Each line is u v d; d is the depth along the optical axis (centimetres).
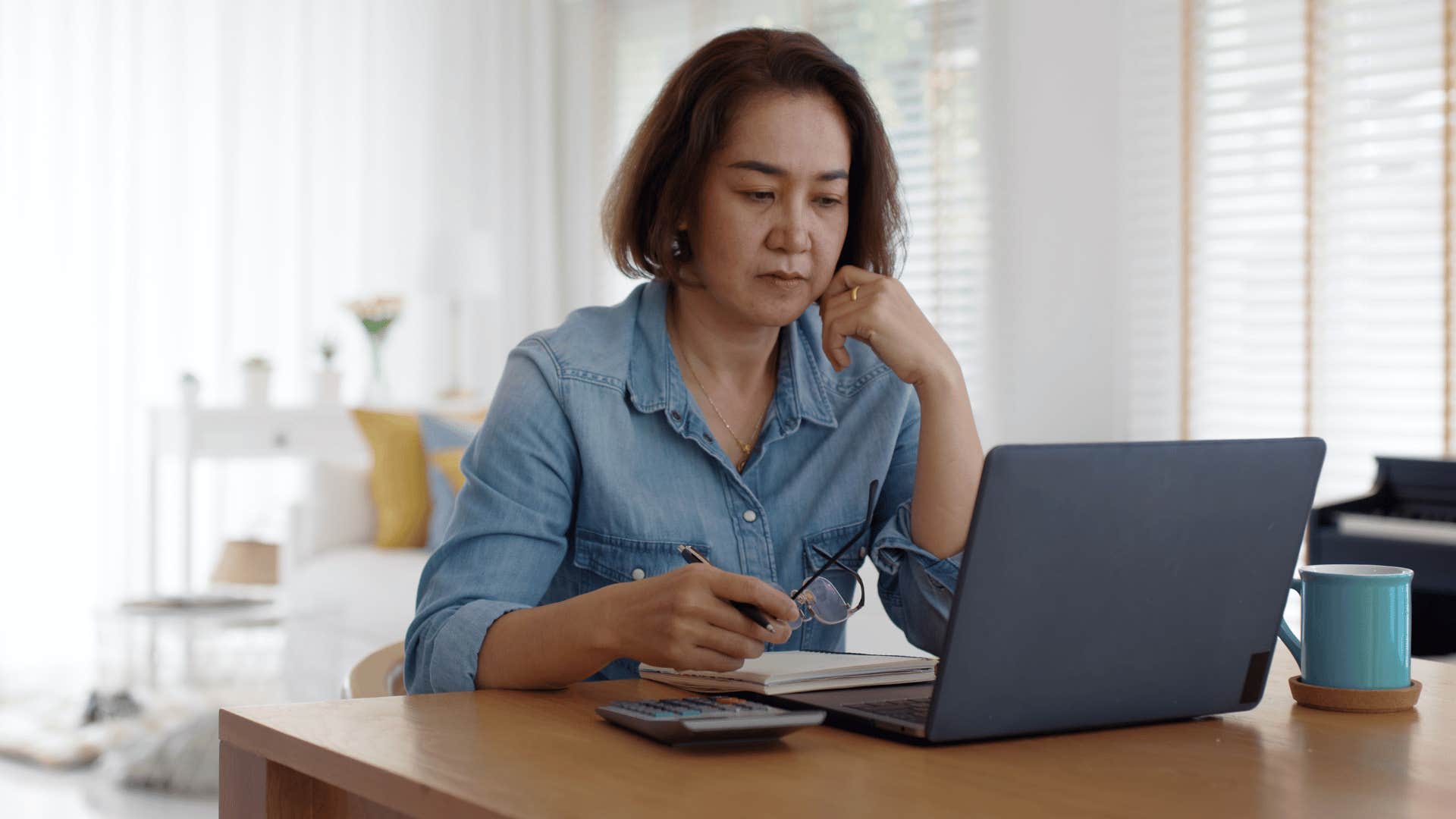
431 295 499
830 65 130
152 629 378
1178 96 388
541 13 548
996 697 89
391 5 521
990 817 71
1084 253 408
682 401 134
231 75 480
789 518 140
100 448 452
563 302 552
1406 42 347
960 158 435
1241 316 378
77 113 450
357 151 512
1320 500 363
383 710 99
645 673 116
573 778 78
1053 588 89
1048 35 414
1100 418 405
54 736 349
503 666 110
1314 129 362
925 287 443
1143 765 84
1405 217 350
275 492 488
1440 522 279
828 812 72
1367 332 357
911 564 126
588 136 542
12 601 439
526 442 129
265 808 92
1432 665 126
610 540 132
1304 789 79
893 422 144
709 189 129
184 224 470
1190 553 94
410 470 408
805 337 146
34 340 443
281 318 493
